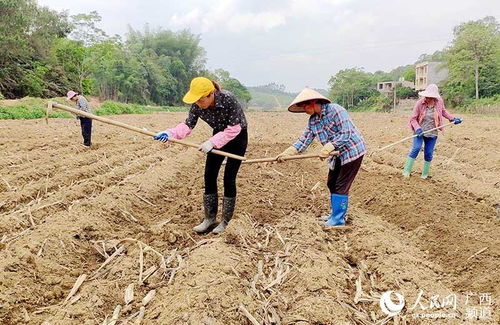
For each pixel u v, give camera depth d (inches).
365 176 366.6
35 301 167.5
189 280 170.2
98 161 420.2
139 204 284.0
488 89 2081.7
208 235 228.4
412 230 244.5
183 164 414.3
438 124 338.3
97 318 154.6
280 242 217.6
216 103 208.1
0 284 167.2
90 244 216.2
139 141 560.4
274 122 1131.3
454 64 2106.3
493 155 466.9
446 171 380.2
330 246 218.5
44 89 1641.2
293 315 155.9
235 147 222.5
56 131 641.6
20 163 396.8
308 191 319.6
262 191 309.3
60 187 311.3
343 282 182.4
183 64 3344.0
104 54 2292.1
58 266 190.7
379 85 3602.4
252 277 183.2
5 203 268.4
